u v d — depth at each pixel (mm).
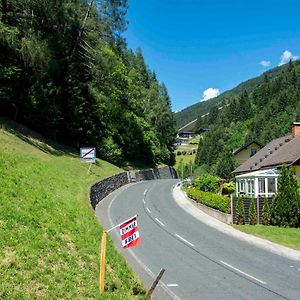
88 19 47438
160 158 97625
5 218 12203
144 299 10477
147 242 20297
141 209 31641
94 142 52156
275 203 27875
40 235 12156
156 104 109625
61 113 44406
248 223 28062
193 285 13445
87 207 20422
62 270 10531
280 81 136625
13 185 16047
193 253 18469
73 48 47000
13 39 35031
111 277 11609
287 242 22281
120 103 70250
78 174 33062
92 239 14234
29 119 40500
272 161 39844
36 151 33406
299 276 15180
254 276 14945
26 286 9055
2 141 29094
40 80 40719
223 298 12141
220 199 29922
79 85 46750
